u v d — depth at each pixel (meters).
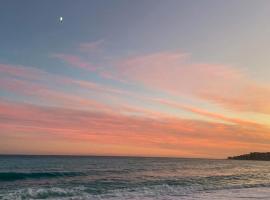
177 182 30.39
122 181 30.66
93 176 36.44
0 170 43.78
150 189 24.34
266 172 52.34
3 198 18.77
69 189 22.75
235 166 78.62
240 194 22.30
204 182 31.12
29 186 26.17
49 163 68.31
